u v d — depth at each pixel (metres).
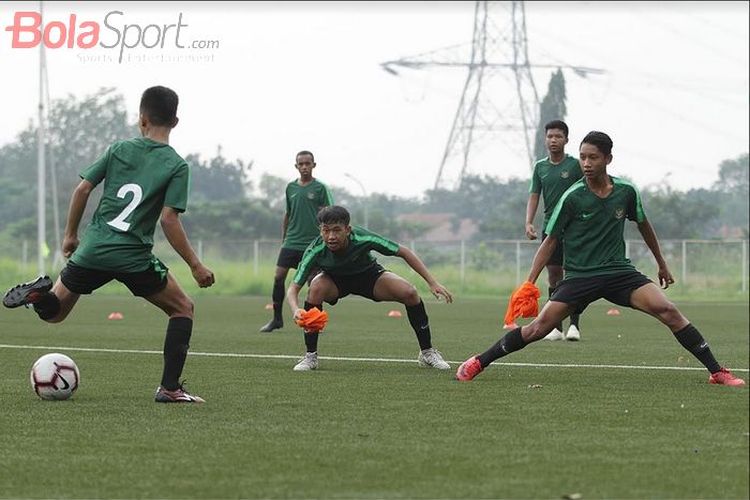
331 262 28.59
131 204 21.66
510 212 177.25
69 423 19.84
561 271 39.94
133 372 28.52
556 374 28.17
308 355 29.36
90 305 73.25
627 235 143.88
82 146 191.38
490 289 111.44
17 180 187.50
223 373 28.36
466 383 25.95
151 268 21.89
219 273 109.44
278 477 15.49
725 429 19.14
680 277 109.88
